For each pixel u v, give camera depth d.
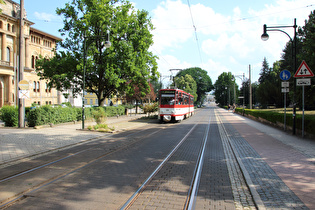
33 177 5.86
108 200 4.46
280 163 6.97
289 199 4.36
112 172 6.29
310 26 16.39
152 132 15.48
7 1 42.50
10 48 43.56
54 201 4.40
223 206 4.25
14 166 6.92
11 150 8.93
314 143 10.09
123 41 25.14
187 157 8.15
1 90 42.44
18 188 5.07
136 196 4.67
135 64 26.38
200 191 4.99
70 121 20.61
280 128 16.00
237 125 20.05
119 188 5.10
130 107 45.28
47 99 53.34
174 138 12.70
